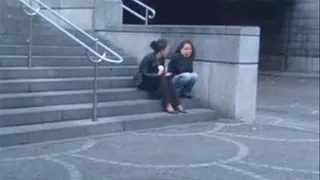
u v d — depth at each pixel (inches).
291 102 582.9
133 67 417.4
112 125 333.4
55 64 386.0
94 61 325.7
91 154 277.1
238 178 244.4
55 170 243.6
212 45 405.1
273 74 988.6
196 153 289.7
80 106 339.0
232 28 392.5
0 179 225.9
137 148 295.4
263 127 386.3
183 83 398.3
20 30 401.1
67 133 310.3
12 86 334.6
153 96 388.2
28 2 405.7
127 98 377.4
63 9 489.1
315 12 1012.5
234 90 396.2
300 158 289.6
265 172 257.1
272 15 1055.0
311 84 825.5
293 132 371.9
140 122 348.5
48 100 335.0
